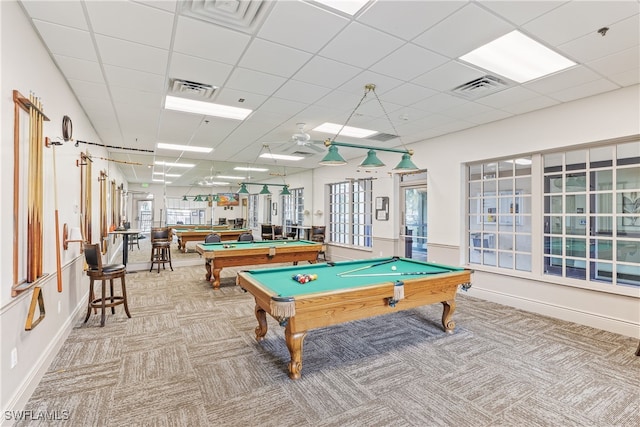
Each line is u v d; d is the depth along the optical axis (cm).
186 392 243
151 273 675
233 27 249
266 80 347
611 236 387
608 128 373
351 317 292
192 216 921
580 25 245
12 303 206
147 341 334
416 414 221
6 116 201
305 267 393
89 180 456
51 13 229
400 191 707
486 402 236
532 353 316
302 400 236
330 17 236
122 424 206
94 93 381
